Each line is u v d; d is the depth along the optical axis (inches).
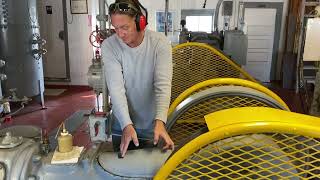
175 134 76.5
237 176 40.8
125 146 47.8
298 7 229.3
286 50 242.4
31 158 47.6
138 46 54.4
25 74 173.9
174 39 240.2
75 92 223.0
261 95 71.7
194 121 75.9
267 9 240.8
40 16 225.0
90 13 221.5
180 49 103.4
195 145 38.3
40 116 168.9
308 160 38.4
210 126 39.7
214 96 72.3
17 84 169.8
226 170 40.6
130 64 56.4
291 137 38.0
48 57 233.1
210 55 105.3
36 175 47.0
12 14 162.2
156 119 51.4
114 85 54.8
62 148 49.0
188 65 104.9
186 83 105.1
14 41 164.7
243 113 42.2
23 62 171.8
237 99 72.7
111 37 56.4
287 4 240.1
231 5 235.6
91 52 227.6
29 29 174.4
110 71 55.7
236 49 159.0
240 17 241.3
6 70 162.7
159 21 242.8
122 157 47.4
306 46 196.1
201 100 72.6
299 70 212.1
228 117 41.1
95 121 58.5
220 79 78.7
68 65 232.8
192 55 104.7
